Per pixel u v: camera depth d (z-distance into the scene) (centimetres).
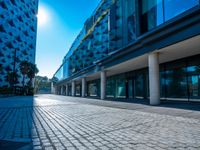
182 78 1529
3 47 6862
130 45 1524
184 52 1329
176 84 1589
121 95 2561
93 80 3738
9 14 7219
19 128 571
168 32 1121
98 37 3425
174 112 858
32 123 657
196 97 1382
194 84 1407
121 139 435
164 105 1188
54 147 381
